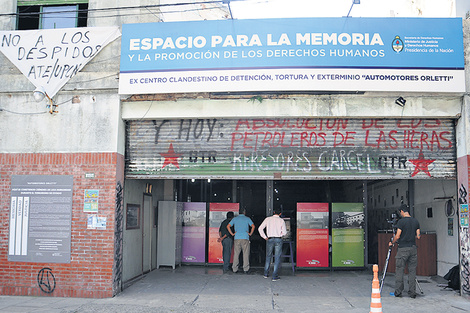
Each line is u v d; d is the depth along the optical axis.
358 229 11.71
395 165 9.10
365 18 8.66
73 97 9.33
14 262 9.01
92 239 8.88
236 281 10.18
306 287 9.56
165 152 9.44
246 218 11.44
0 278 9.02
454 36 8.69
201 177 9.34
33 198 9.12
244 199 12.64
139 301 8.38
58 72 9.35
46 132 9.30
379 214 13.53
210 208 12.36
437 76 8.56
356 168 9.14
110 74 9.21
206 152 9.36
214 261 12.18
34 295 8.89
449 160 9.06
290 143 9.26
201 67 8.73
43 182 9.15
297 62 8.55
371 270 11.65
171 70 8.81
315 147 9.21
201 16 10.67
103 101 9.25
